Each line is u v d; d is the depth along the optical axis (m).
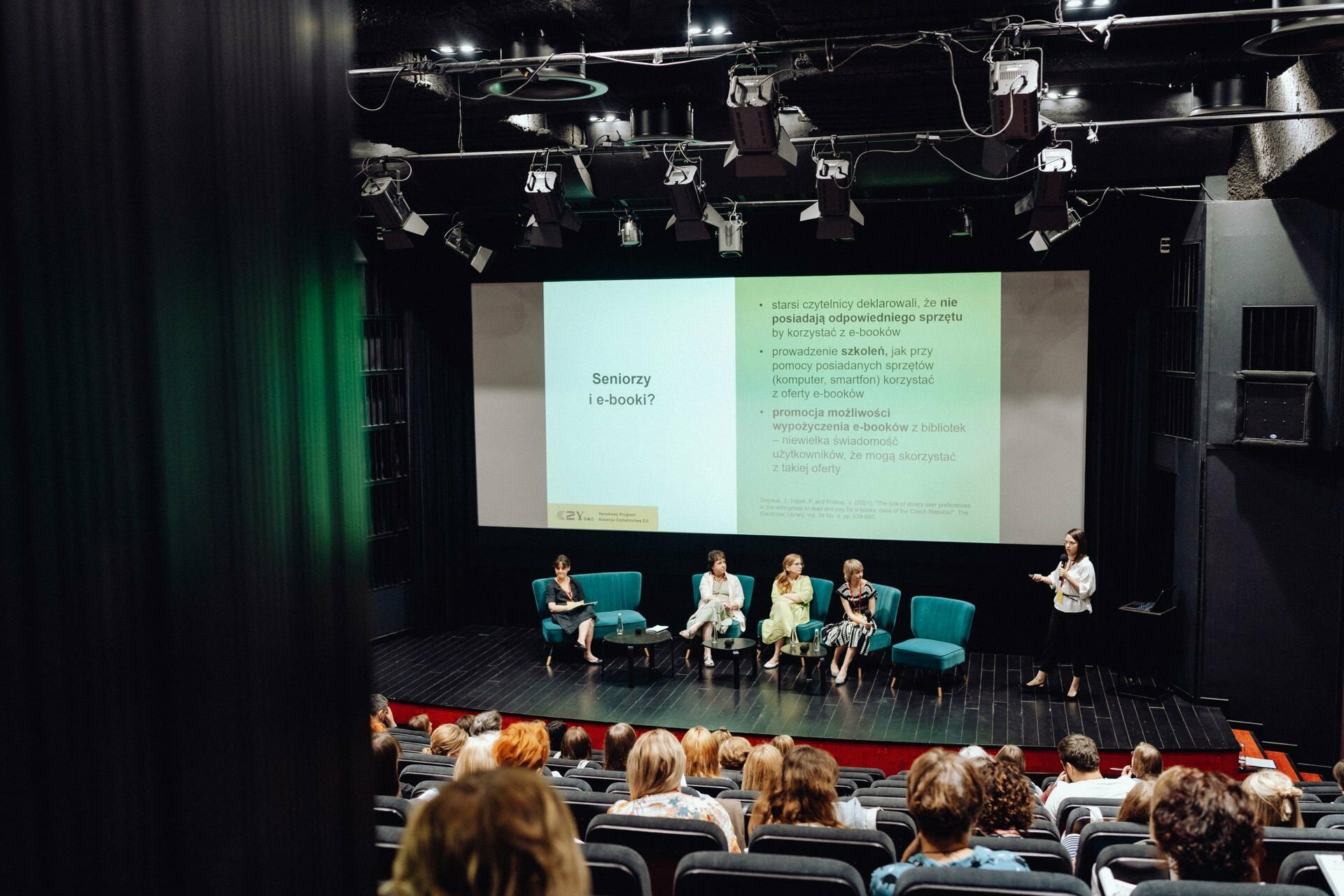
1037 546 9.70
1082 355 9.44
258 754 0.99
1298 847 3.27
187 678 0.92
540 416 10.84
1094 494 9.51
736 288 10.20
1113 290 9.35
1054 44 6.69
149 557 0.89
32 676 0.84
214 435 0.95
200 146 0.94
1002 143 5.89
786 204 9.18
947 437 9.83
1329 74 6.31
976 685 9.18
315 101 1.06
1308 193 7.91
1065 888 2.34
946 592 10.01
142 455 0.89
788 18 5.45
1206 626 8.54
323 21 1.07
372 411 10.94
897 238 9.77
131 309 0.89
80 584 0.86
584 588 10.20
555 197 8.05
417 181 9.21
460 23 5.78
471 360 11.00
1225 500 8.40
